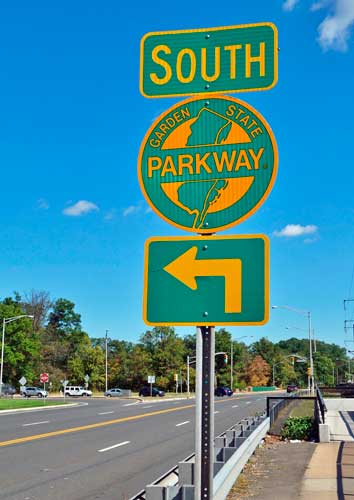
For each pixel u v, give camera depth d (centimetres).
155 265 497
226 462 882
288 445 1570
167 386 10706
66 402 5159
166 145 520
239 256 486
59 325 13438
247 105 511
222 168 508
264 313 475
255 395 8694
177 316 487
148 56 542
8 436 2067
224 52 531
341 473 1120
